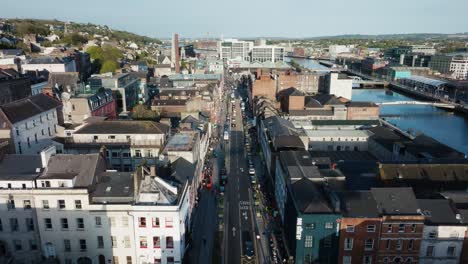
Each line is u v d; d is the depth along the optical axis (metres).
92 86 157.50
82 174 65.50
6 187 62.28
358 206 63.59
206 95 171.62
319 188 72.44
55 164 67.06
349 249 63.00
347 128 147.00
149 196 63.31
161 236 63.06
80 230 63.25
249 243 75.00
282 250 73.19
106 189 64.94
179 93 181.25
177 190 67.06
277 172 91.31
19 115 96.62
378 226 61.78
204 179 105.75
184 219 67.62
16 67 179.75
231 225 82.50
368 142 132.38
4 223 63.12
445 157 103.19
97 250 64.19
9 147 87.81
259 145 139.00
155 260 64.44
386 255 63.03
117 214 62.22
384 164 88.94
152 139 97.94
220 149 137.62
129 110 173.12
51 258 63.38
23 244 64.19
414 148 110.88
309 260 64.12
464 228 62.06
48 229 63.31
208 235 78.31
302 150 98.69
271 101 187.12
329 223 62.12
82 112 127.81
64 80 157.88
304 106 171.38
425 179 86.06
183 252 66.31
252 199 95.44
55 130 114.44
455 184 85.69
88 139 98.31
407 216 61.25
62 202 62.16
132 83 182.25
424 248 63.19
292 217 67.69
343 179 76.31
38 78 163.00
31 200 61.91
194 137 99.31
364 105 162.75
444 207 65.12
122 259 64.75
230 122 180.88
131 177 67.50
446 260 63.66
